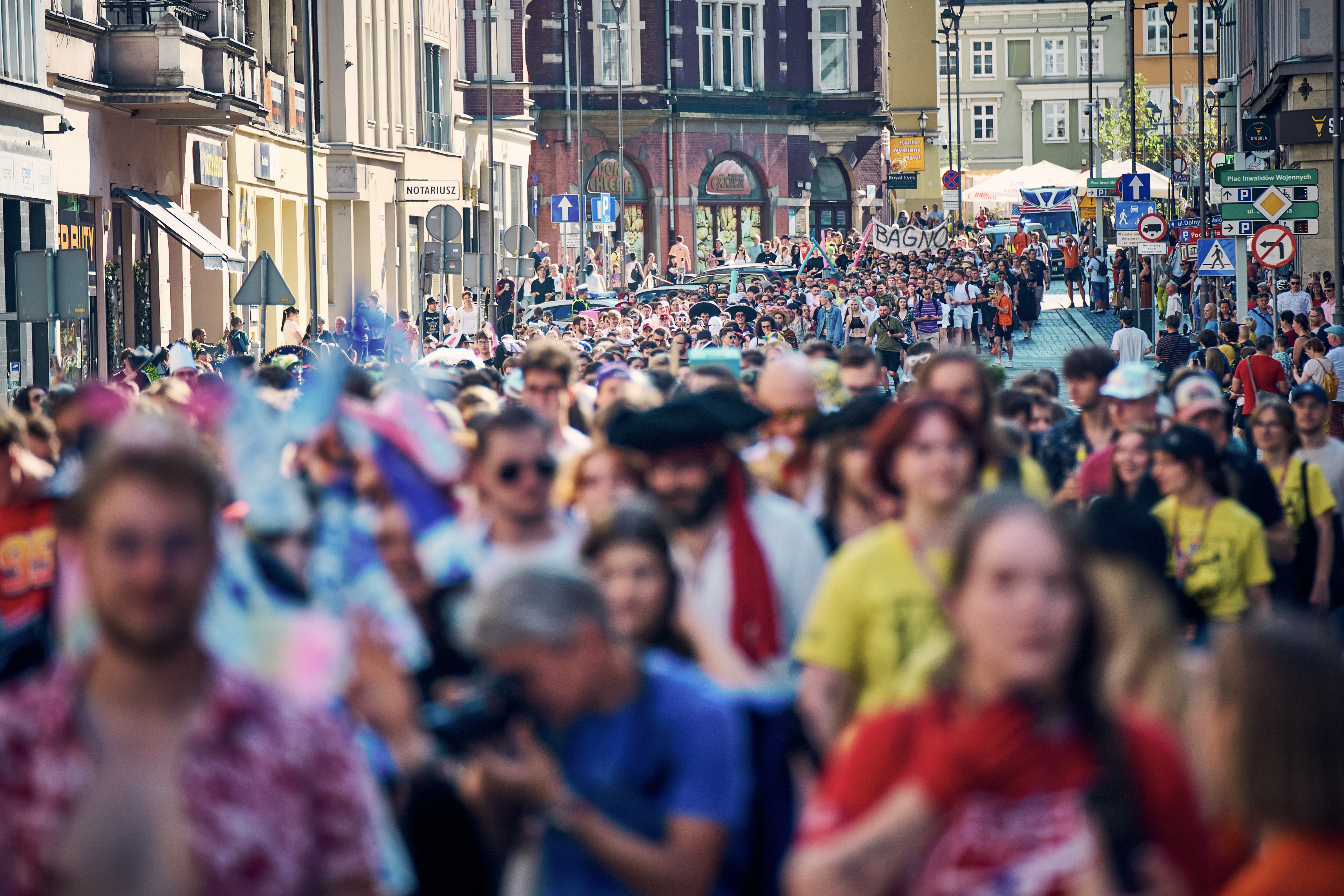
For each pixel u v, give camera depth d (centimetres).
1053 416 3422
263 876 962
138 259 9912
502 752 1277
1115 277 16688
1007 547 1043
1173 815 1045
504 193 18512
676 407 1866
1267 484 2781
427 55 16462
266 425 1309
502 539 1767
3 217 7975
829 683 1650
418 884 1296
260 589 1130
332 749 1000
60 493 2208
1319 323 8188
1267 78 13850
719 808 1303
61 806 965
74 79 8688
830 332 13075
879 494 1698
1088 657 1053
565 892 1312
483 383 3878
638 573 1494
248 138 11738
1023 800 1034
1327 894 1055
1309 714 1066
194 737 968
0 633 2170
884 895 1046
